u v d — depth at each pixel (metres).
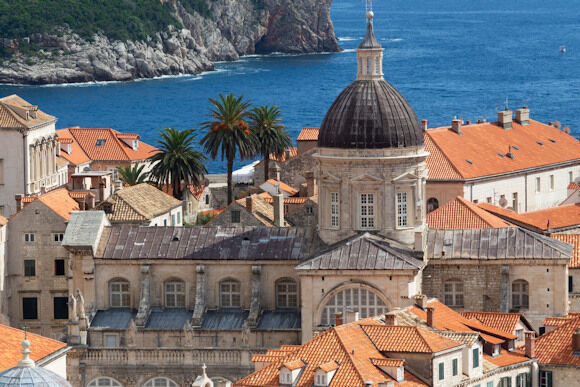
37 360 179.88
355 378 168.88
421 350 175.50
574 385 191.75
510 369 189.25
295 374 171.00
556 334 197.12
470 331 191.38
